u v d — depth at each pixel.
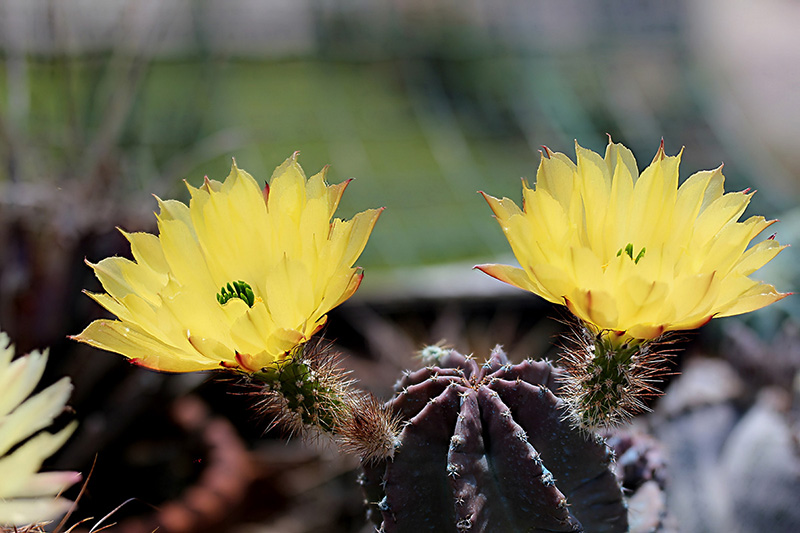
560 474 0.46
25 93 0.89
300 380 0.44
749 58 1.91
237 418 0.89
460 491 0.43
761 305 0.42
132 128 1.04
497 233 1.17
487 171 1.35
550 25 1.73
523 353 0.95
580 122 1.45
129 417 0.74
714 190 0.45
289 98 1.51
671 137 1.39
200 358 0.42
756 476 0.65
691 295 0.40
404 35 1.70
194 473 0.75
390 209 1.22
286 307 0.41
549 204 0.42
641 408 0.47
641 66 1.63
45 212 0.76
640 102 1.50
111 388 0.76
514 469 0.44
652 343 0.45
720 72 1.72
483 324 1.00
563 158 0.44
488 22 1.73
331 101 1.51
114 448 0.75
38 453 0.45
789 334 0.72
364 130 1.44
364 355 0.97
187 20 1.42
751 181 1.27
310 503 0.83
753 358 0.74
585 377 0.44
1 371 0.45
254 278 0.43
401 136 1.43
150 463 0.76
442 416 0.45
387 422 0.45
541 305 1.00
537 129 1.46
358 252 0.43
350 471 0.84
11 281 0.74
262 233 0.43
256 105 1.47
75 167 0.86
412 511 0.45
